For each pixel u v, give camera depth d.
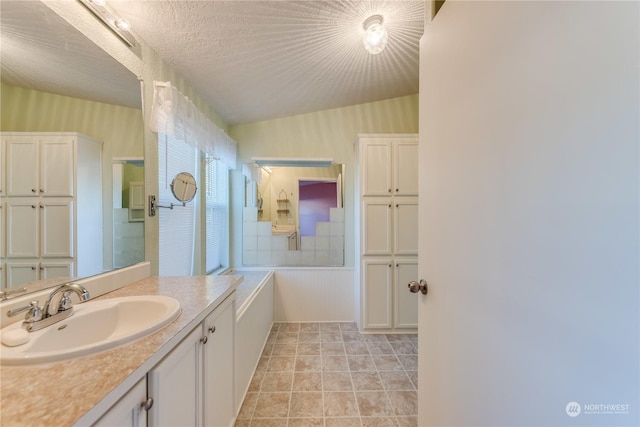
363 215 2.45
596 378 0.42
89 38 1.07
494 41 0.63
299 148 2.80
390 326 2.46
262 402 1.57
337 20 1.48
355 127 2.79
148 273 1.42
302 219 2.84
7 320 0.75
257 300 1.99
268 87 2.12
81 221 1.03
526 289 0.54
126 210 1.28
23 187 0.83
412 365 1.97
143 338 0.72
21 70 0.82
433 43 0.94
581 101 0.43
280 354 2.12
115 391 0.53
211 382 1.06
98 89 1.12
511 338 0.58
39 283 0.86
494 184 0.64
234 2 1.24
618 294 0.39
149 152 1.45
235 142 2.74
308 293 2.75
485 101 0.67
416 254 2.45
